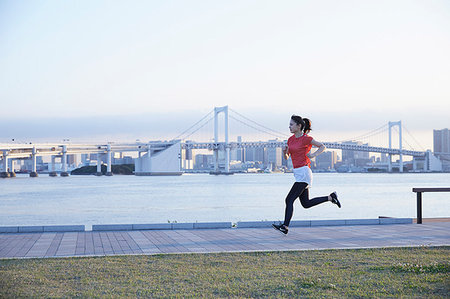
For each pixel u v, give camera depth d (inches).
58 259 251.4
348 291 185.3
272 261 245.4
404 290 185.8
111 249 290.5
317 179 5231.3
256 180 4872.0
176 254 264.4
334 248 284.5
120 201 1697.8
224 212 1219.2
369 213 1178.0
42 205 1514.5
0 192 2431.1
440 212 1230.3
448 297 174.7
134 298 176.6
